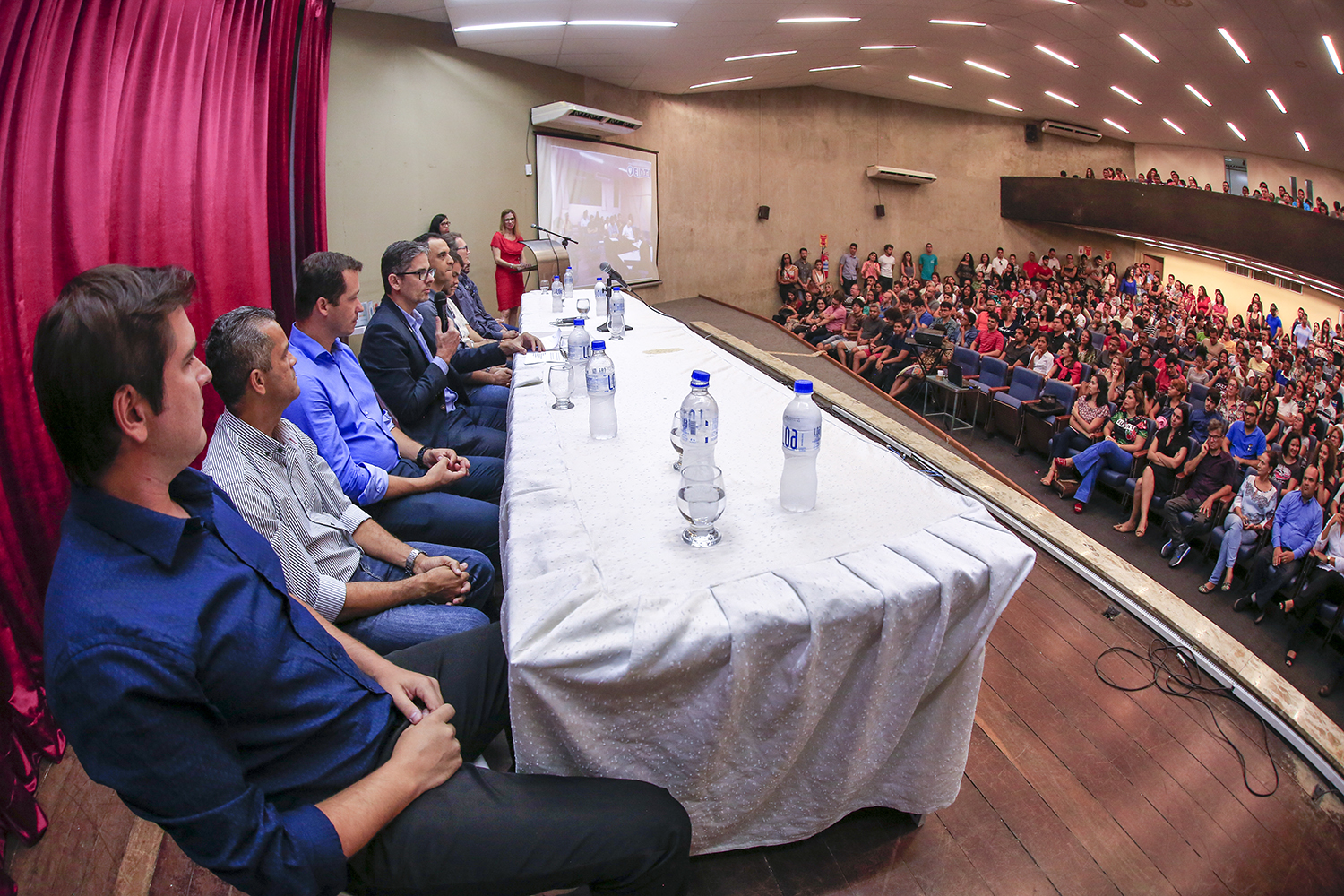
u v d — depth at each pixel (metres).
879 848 1.25
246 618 0.80
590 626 0.92
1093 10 7.91
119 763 0.66
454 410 2.67
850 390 6.03
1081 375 8.48
